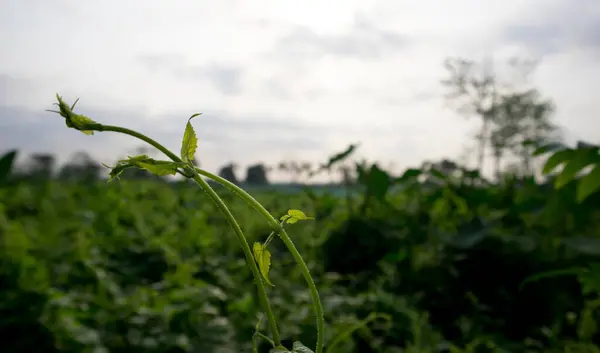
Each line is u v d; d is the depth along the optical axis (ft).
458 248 13.37
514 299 12.41
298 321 10.16
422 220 16.01
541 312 12.14
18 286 10.46
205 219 20.62
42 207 20.31
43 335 9.86
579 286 12.02
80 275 13.12
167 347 9.27
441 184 18.11
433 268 13.32
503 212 14.83
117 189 26.14
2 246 11.16
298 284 13.48
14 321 9.84
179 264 14.12
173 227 19.07
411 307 12.15
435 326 12.14
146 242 15.83
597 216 13.43
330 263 15.58
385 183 16.61
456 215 15.76
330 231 16.28
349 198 17.71
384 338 10.51
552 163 8.82
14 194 21.97
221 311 11.76
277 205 22.38
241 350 9.64
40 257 13.35
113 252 15.26
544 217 13.50
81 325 10.32
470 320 11.78
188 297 11.09
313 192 20.31
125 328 9.98
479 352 10.27
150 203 22.85
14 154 18.52
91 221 18.71
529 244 12.71
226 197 24.03
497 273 12.81
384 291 13.03
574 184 13.10
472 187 16.48
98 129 3.52
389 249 15.33
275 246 17.94
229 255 16.76
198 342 9.52
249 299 11.35
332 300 11.20
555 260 12.37
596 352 9.39
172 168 3.74
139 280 14.06
